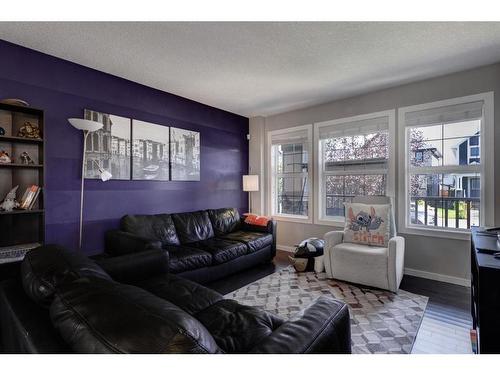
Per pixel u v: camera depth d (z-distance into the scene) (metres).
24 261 1.27
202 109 4.27
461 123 3.11
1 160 2.23
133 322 0.69
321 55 2.67
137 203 3.40
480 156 2.98
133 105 3.35
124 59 2.75
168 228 3.33
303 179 4.55
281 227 4.74
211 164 4.43
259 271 3.52
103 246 3.07
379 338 1.95
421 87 3.32
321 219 4.24
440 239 3.18
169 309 0.77
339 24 2.15
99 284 0.92
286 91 3.70
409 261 3.40
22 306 1.04
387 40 2.39
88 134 2.91
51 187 2.67
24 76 2.50
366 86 3.51
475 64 2.88
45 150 2.46
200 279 2.89
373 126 3.71
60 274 1.04
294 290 2.85
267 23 2.13
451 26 2.18
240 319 1.45
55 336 0.85
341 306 1.14
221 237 3.71
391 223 3.12
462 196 3.12
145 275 2.04
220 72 3.07
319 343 0.90
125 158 3.26
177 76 3.19
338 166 4.11
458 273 3.06
